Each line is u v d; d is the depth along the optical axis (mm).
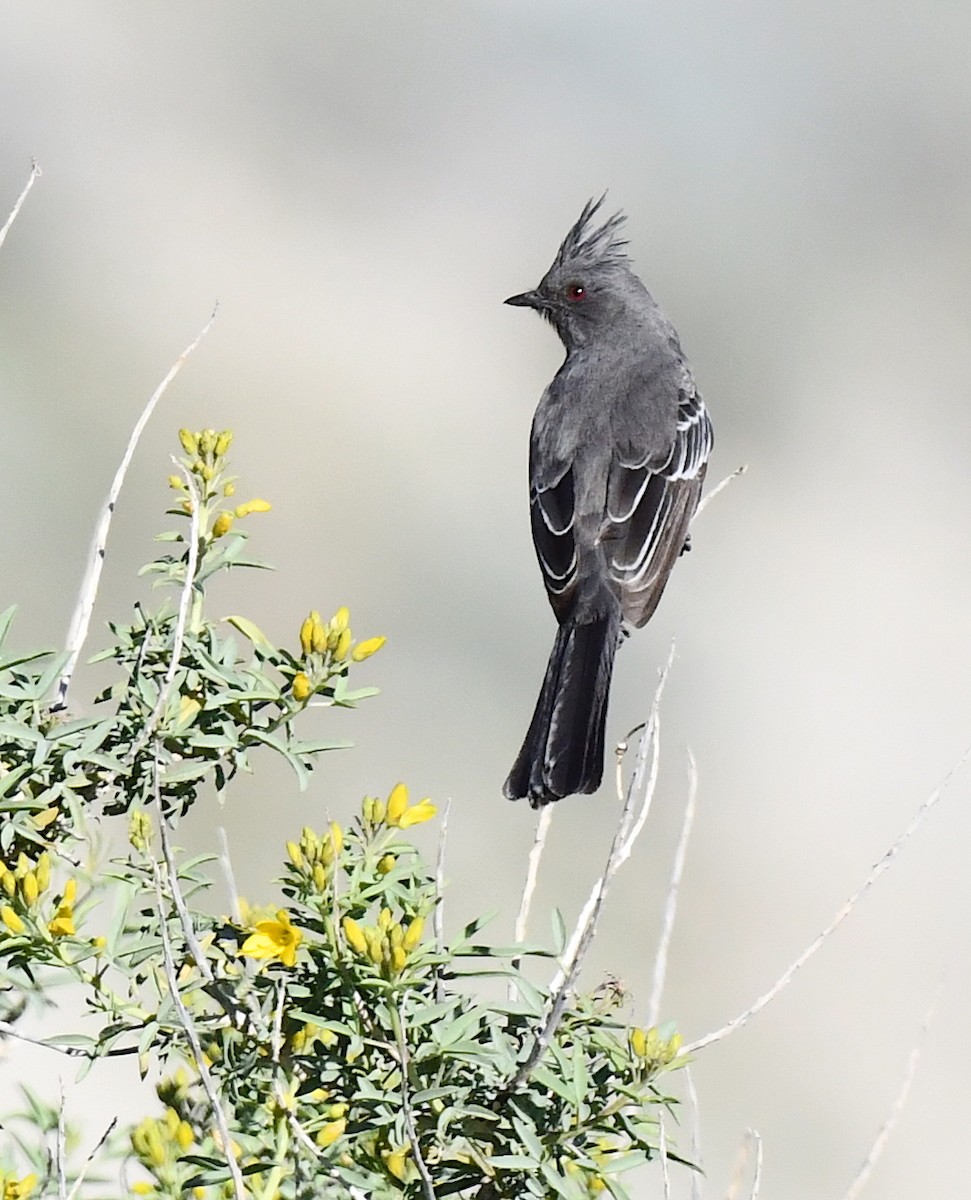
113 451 17172
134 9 28156
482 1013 4480
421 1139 4527
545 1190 4449
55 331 19266
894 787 17266
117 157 25469
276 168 27219
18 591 14742
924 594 21156
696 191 30969
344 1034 4531
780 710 18266
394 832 4777
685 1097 11562
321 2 29531
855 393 26703
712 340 27266
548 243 28562
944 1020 13656
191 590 5180
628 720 17781
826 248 30219
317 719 14078
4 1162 4543
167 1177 4414
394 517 18391
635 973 12586
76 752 4812
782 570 21359
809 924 14555
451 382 21625
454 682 15742
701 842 15070
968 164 32031
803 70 32781
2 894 4598
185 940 4641
